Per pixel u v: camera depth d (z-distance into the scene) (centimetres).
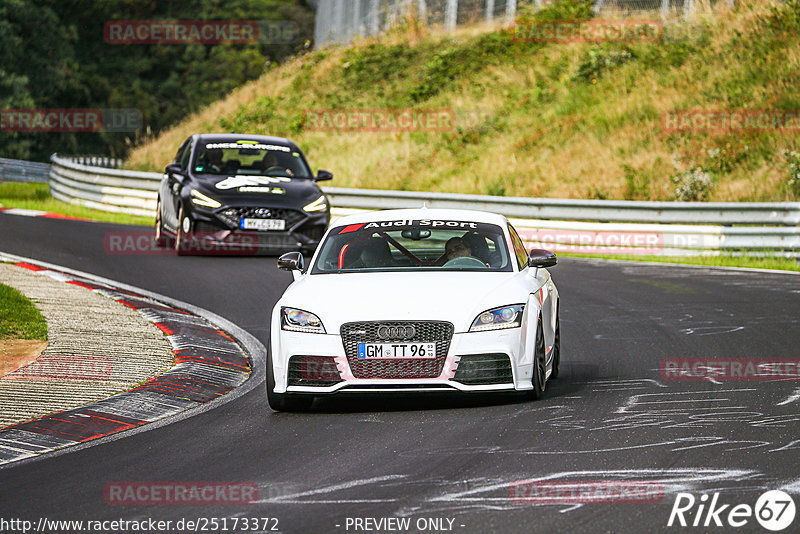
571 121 10725
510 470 2219
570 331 4256
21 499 2098
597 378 3319
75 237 7081
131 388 3145
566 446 2420
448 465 2280
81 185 9706
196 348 3769
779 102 9925
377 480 2173
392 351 2823
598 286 5569
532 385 2931
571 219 7575
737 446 2378
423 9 14988
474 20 14288
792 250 6719
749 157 9138
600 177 9519
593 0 13300
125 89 19775
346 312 2861
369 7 16950
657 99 10625
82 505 2041
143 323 4197
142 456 2459
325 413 2923
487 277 3073
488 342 2847
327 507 1984
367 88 12988
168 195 6644
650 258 7106
